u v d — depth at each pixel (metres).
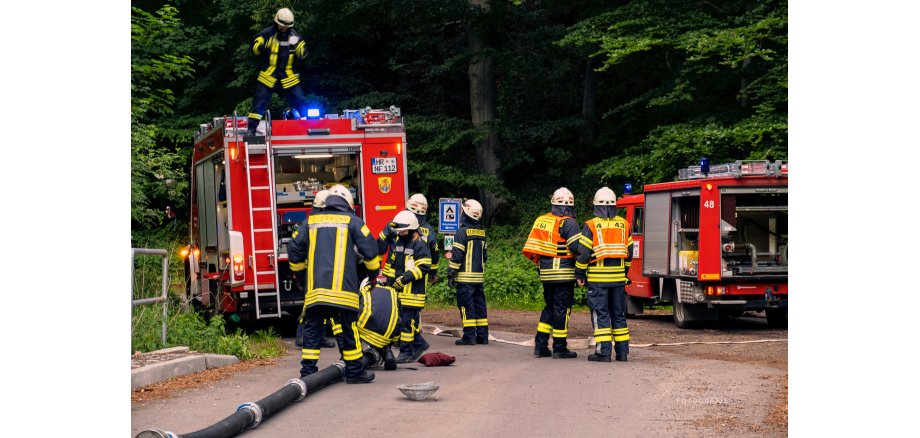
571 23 27.20
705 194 14.93
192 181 15.73
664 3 20.22
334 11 24.28
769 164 14.94
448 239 15.22
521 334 14.13
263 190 12.73
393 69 26.77
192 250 15.77
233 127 12.93
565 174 27.47
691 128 20.52
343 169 14.06
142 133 15.85
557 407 7.28
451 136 25.22
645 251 16.88
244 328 15.05
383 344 9.51
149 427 6.36
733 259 15.79
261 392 7.89
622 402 7.53
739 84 22.27
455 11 24.22
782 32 18.95
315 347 8.35
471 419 6.76
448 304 20.12
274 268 12.66
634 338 13.63
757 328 15.64
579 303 20.00
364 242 8.47
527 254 10.92
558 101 29.28
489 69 25.73
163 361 8.77
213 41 27.03
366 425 6.52
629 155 22.23
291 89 13.50
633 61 25.52
